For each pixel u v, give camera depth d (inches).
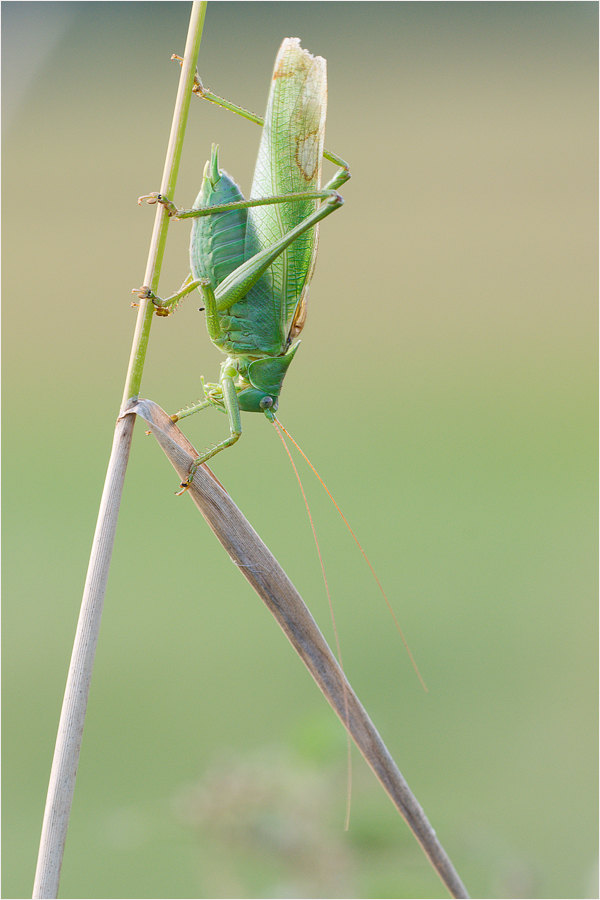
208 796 21.3
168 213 20.7
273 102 21.1
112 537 20.6
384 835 21.3
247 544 20.7
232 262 21.3
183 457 20.7
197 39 20.5
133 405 20.7
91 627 20.5
